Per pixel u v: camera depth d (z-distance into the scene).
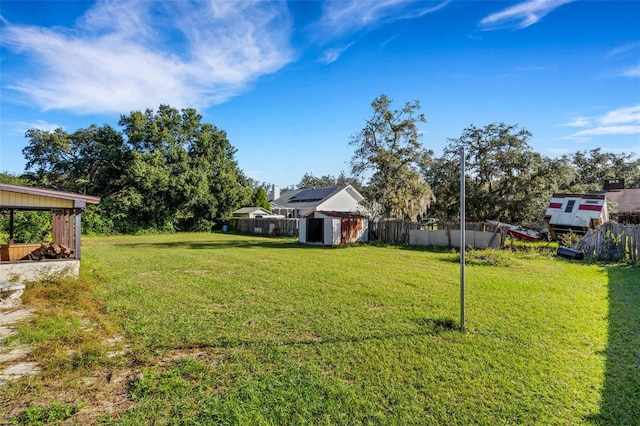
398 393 3.18
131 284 8.12
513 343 4.35
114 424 2.75
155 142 30.38
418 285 7.85
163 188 29.19
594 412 2.86
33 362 3.90
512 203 23.67
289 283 8.16
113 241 21.86
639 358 3.88
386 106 20.11
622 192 26.59
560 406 2.95
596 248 12.38
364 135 20.67
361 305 6.19
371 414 2.86
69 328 4.95
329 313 5.70
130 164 28.72
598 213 16.61
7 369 3.71
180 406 2.99
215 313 5.75
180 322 5.25
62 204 8.56
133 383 3.38
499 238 15.40
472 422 2.74
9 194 7.90
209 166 33.75
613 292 7.09
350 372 3.60
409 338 4.54
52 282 7.59
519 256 12.94
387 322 5.20
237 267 10.77
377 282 8.25
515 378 3.45
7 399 3.09
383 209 20.52
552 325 5.01
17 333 4.71
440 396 3.13
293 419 2.80
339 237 19.17
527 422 2.73
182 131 33.03
